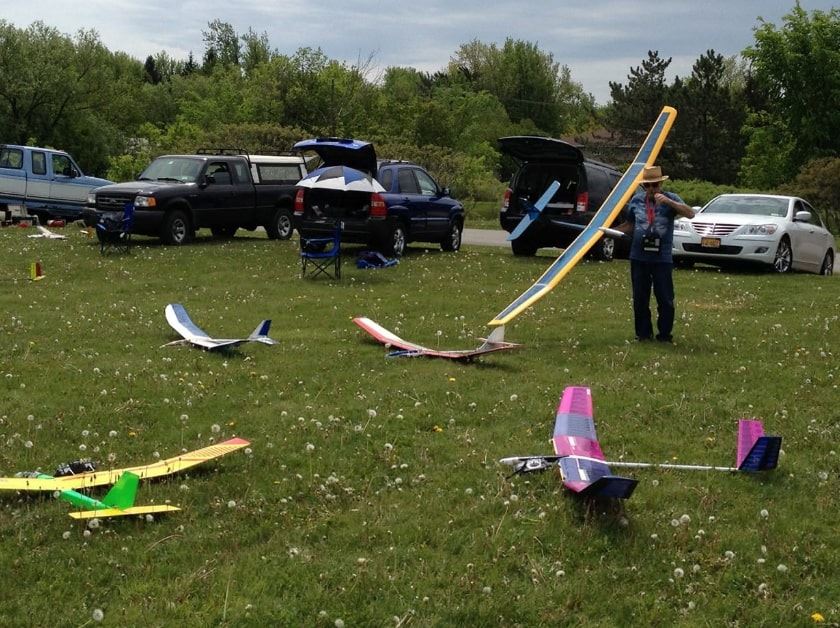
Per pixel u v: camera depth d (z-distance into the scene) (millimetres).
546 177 18453
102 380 8031
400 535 5094
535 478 5875
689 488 5844
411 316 11688
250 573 4629
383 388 7945
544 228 18203
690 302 13227
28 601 4312
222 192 19703
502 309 12250
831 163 36812
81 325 10570
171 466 5832
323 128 43188
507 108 88062
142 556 4762
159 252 17516
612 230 10281
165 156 20188
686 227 17344
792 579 4801
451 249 19266
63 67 46500
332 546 4973
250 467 6039
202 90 70750
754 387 8305
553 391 7938
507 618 4320
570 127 89312
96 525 5012
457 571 4707
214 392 7730
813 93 45812
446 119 51250
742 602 4562
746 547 5078
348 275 15141
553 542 5035
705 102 60844
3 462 6039
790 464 6355
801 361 9352
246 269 15648
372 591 4492
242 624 4184
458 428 6938
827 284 15445
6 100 44906
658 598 4551
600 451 6301
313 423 6879
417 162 39812
